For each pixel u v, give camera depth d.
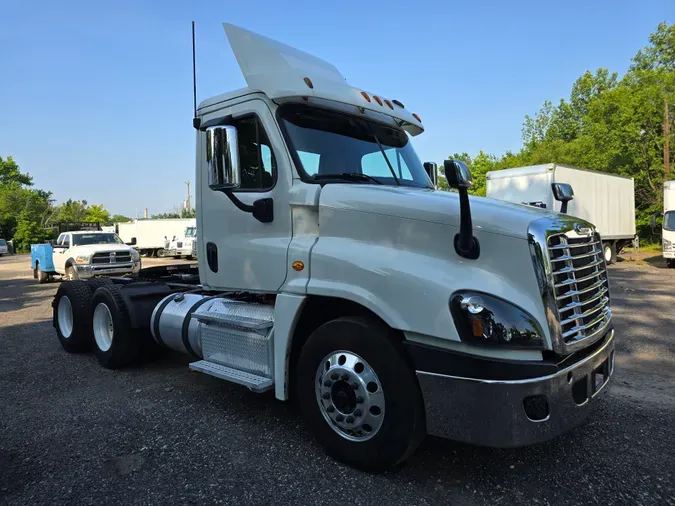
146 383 5.30
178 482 3.19
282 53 3.99
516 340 2.67
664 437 3.74
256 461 3.46
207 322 4.32
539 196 16.98
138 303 5.66
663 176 28.72
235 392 4.96
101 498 3.02
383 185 3.84
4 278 22.31
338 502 2.92
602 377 3.28
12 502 2.99
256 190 3.88
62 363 6.22
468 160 45.41
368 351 3.11
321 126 3.92
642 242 31.12
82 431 4.04
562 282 2.85
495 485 3.08
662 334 7.18
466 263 2.93
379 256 3.14
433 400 2.87
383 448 3.08
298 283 3.49
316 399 3.44
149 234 38.09
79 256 16.44
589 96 43.50
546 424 2.71
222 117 4.13
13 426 4.16
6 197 69.00
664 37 39.09
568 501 2.89
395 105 4.59
